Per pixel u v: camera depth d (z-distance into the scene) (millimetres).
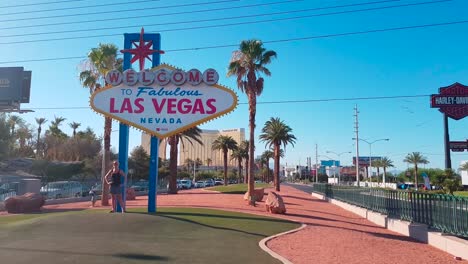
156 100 16875
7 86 33625
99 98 17047
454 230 13086
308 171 173625
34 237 11438
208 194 38656
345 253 11156
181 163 177125
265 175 150250
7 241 10930
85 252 9664
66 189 34031
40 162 53250
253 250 10547
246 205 24656
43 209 23031
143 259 9117
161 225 13266
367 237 14789
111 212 15148
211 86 16797
